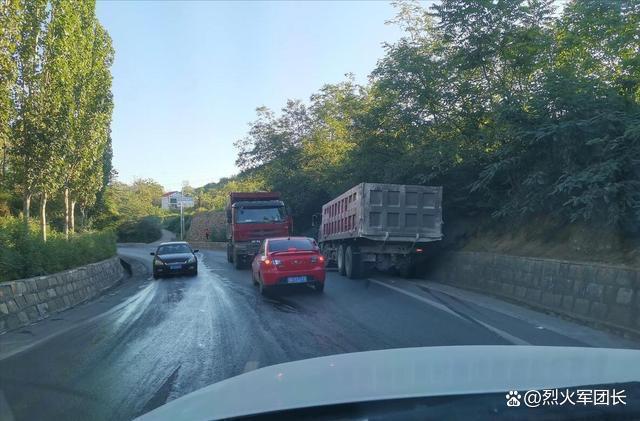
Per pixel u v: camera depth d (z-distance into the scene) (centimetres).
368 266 1850
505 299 1263
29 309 1152
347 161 2566
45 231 1778
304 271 1428
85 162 2091
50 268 1422
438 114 1791
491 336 855
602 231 1151
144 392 618
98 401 589
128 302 1454
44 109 1526
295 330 941
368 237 1656
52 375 698
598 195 1038
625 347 775
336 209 2033
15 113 1441
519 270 1275
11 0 1268
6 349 862
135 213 7406
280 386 251
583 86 1191
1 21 1250
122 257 3850
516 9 1497
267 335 906
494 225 1680
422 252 1761
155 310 1262
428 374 262
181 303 1363
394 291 1432
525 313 1080
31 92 1499
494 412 214
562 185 1109
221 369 705
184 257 2259
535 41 1457
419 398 222
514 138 1325
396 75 1772
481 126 1675
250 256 2400
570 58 1387
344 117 3597
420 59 1747
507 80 1553
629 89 1193
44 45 1532
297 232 3691
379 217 1658
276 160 3825
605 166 1052
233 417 212
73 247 1780
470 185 1633
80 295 1519
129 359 777
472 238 1748
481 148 1639
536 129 1231
